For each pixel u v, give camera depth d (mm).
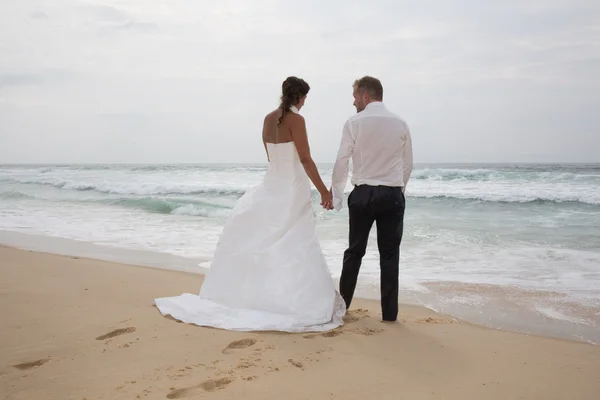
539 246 7348
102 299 4246
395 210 3627
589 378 2621
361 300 4527
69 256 6637
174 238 8438
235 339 3125
